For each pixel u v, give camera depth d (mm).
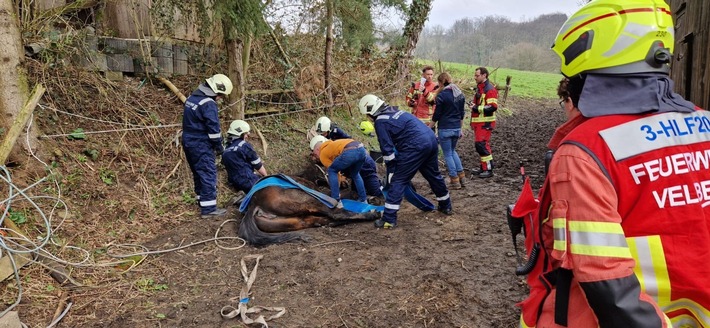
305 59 9922
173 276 4152
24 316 3406
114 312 3547
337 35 10289
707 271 1312
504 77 24234
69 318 3447
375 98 5203
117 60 7242
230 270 4258
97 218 5031
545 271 1617
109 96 6805
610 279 1221
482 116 7289
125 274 4145
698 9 4309
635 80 1399
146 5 7707
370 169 6316
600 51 1422
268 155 7652
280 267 4266
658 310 1264
